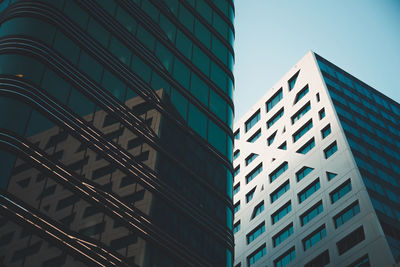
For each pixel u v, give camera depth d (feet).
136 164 107.55
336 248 201.36
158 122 118.83
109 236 94.02
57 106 97.55
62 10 109.50
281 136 274.57
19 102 91.81
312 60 282.36
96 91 107.04
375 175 222.89
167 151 117.50
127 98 113.80
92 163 98.37
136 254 97.04
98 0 119.75
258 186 270.46
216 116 140.46
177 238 108.27
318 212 222.07
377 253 184.55
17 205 82.69
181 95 130.62
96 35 114.21
